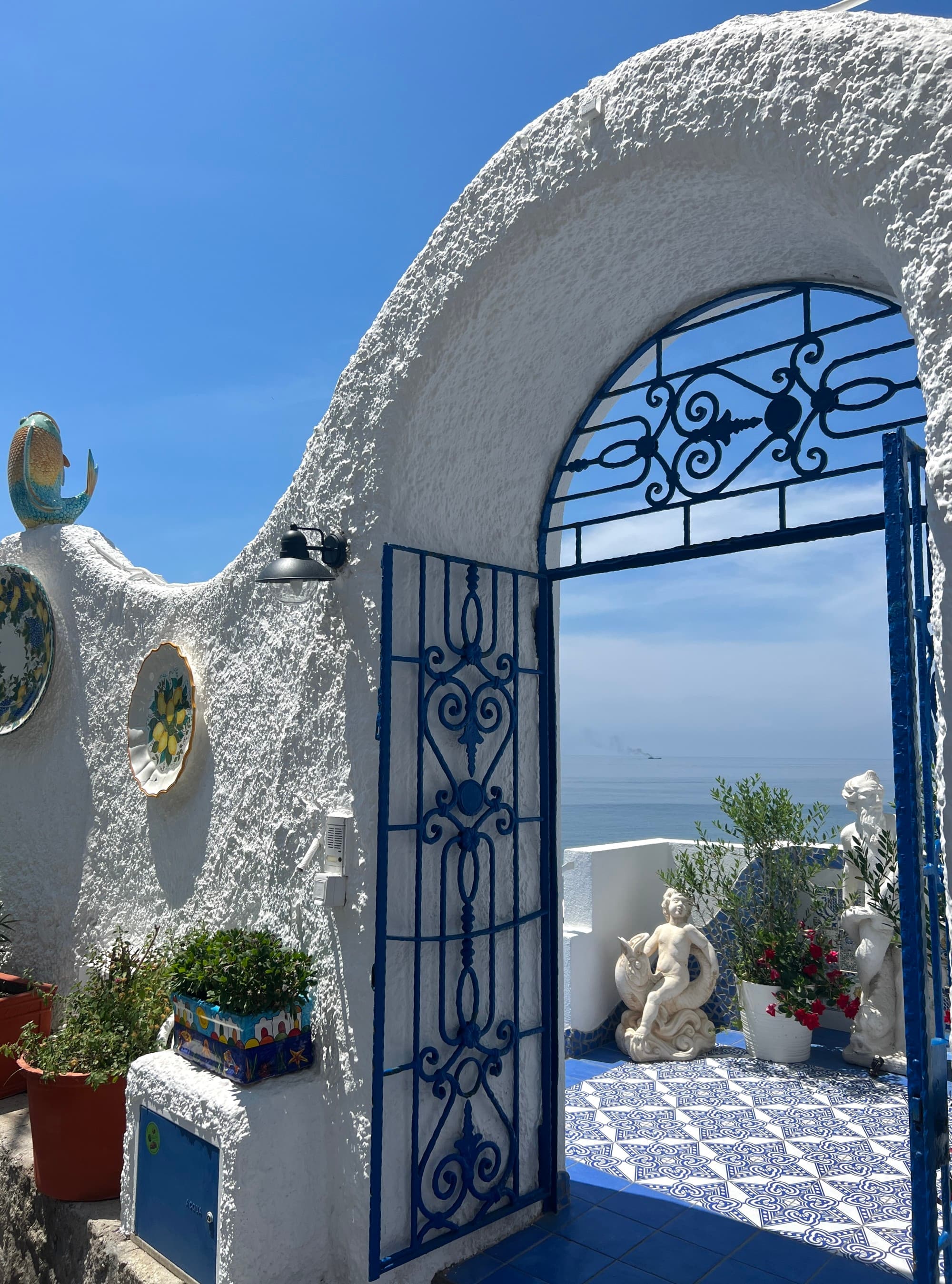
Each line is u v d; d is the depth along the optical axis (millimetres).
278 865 4113
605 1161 4711
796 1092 5746
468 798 3836
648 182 2973
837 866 6688
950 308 2232
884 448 2232
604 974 6875
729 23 2844
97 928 5527
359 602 3701
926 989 2184
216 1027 3707
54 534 6461
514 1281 3549
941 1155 2262
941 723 2268
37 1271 4223
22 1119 4973
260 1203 3385
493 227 3336
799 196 2705
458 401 3732
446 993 3760
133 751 5324
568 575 4195
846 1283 3545
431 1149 3584
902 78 2365
